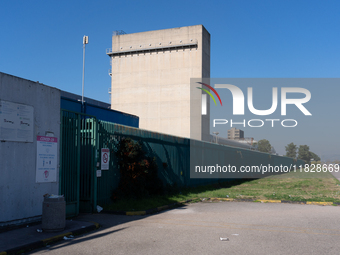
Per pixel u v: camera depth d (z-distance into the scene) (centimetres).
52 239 784
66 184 1108
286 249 697
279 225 972
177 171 2031
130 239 794
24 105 954
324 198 1653
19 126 935
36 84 1000
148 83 7069
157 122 6906
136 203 1334
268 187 2436
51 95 1054
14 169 919
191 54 6825
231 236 822
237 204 1533
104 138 1327
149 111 7000
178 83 6850
